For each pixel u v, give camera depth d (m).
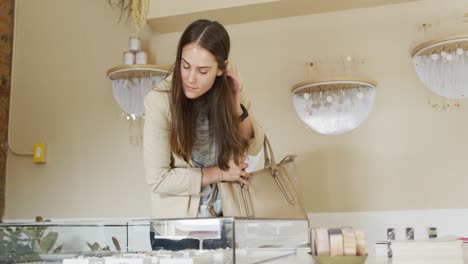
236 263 0.81
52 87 3.29
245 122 1.54
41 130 3.27
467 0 2.54
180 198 1.44
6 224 0.91
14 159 3.29
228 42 1.35
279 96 2.77
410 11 2.62
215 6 2.71
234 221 0.82
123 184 3.04
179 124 1.34
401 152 2.54
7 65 3.37
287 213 1.53
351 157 2.61
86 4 3.28
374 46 2.65
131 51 2.80
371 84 2.31
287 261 1.14
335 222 2.58
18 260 0.90
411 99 2.56
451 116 2.50
